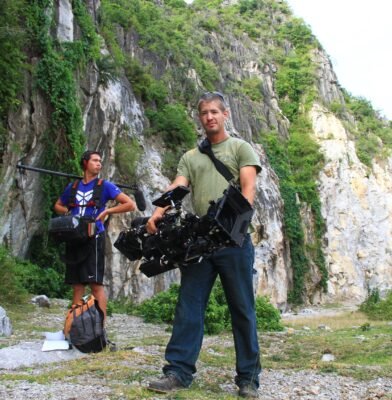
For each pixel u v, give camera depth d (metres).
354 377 4.81
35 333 6.97
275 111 54.69
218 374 4.59
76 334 5.34
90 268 5.64
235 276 3.90
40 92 16.30
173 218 3.74
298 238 43.69
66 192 5.95
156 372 4.34
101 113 21.20
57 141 16.55
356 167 53.66
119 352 5.20
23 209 15.59
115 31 33.62
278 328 10.47
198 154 4.13
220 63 50.94
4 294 10.59
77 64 18.83
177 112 30.41
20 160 15.51
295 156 51.28
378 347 7.15
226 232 3.46
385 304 19.78
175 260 3.74
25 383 3.96
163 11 53.06
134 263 21.27
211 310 9.20
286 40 63.84
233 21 64.19
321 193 50.16
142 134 26.52
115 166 22.30
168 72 36.56
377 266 51.06
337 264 48.06
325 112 55.59
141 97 28.92
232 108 44.81
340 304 44.59
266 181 42.34
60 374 4.24
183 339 3.87
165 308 10.23
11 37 14.52
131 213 21.78
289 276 41.94
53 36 18.03
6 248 14.44
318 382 4.54
